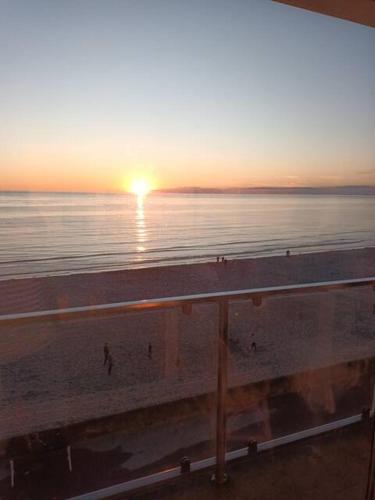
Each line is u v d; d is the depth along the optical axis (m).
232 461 1.61
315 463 1.62
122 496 1.46
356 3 1.61
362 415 1.93
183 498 1.44
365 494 1.47
